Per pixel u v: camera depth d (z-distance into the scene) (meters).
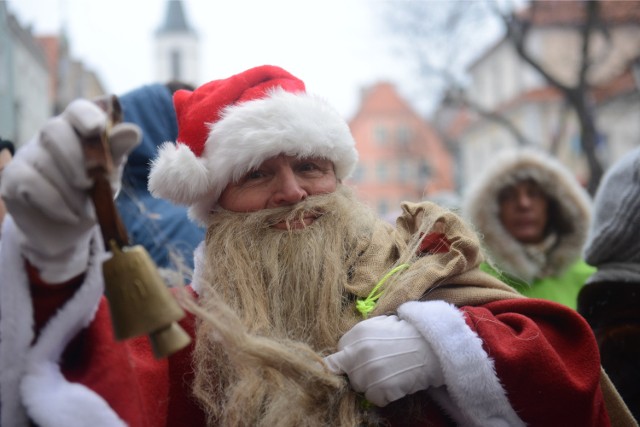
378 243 1.32
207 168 1.37
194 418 1.23
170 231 1.93
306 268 1.27
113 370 1.00
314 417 1.10
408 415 1.17
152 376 1.17
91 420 0.94
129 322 0.82
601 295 1.62
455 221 1.32
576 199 2.68
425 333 1.11
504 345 1.11
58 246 0.89
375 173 33.44
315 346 1.22
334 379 1.11
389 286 1.24
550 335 1.19
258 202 1.33
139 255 0.84
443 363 1.09
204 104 1.41
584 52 9.75
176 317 0.83
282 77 1.44
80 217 0.86
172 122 2.19
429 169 21.95
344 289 1.27
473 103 12.89
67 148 0.81
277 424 1.09
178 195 1.38
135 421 0.99
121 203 1.99
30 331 0.96
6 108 13.85
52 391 0.95
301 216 1.30
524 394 1.10
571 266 2.64
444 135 22.36
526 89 24.64
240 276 1.26
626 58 10.95
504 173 2.70
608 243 1.63
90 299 0.97
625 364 1.51
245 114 1.32
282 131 1.29
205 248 1.35
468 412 1.10
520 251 2.62
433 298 1.25
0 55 13.77
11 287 0.95
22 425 0.97
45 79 17.41
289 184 1.31
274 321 1.25
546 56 18.59
